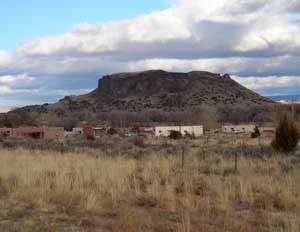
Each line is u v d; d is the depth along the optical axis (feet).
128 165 56.65
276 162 64.90
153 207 34.37
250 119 451.94
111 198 36.11
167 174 51.57
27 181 42.16
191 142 161.38
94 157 71.56
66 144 125.18
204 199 36.22
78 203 34.27
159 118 484.33
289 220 28.81
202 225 27.58
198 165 64.08
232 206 34.91
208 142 161.68
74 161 63.52
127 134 257.96
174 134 201.57
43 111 604.90
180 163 66.23
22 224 27.17
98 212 31.30
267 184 42.75
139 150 99.50
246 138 198.90
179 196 37.58
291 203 35.14
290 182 43.29
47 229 26.23
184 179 46.29
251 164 61.11
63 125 433.89
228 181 44.27
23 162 59.36
